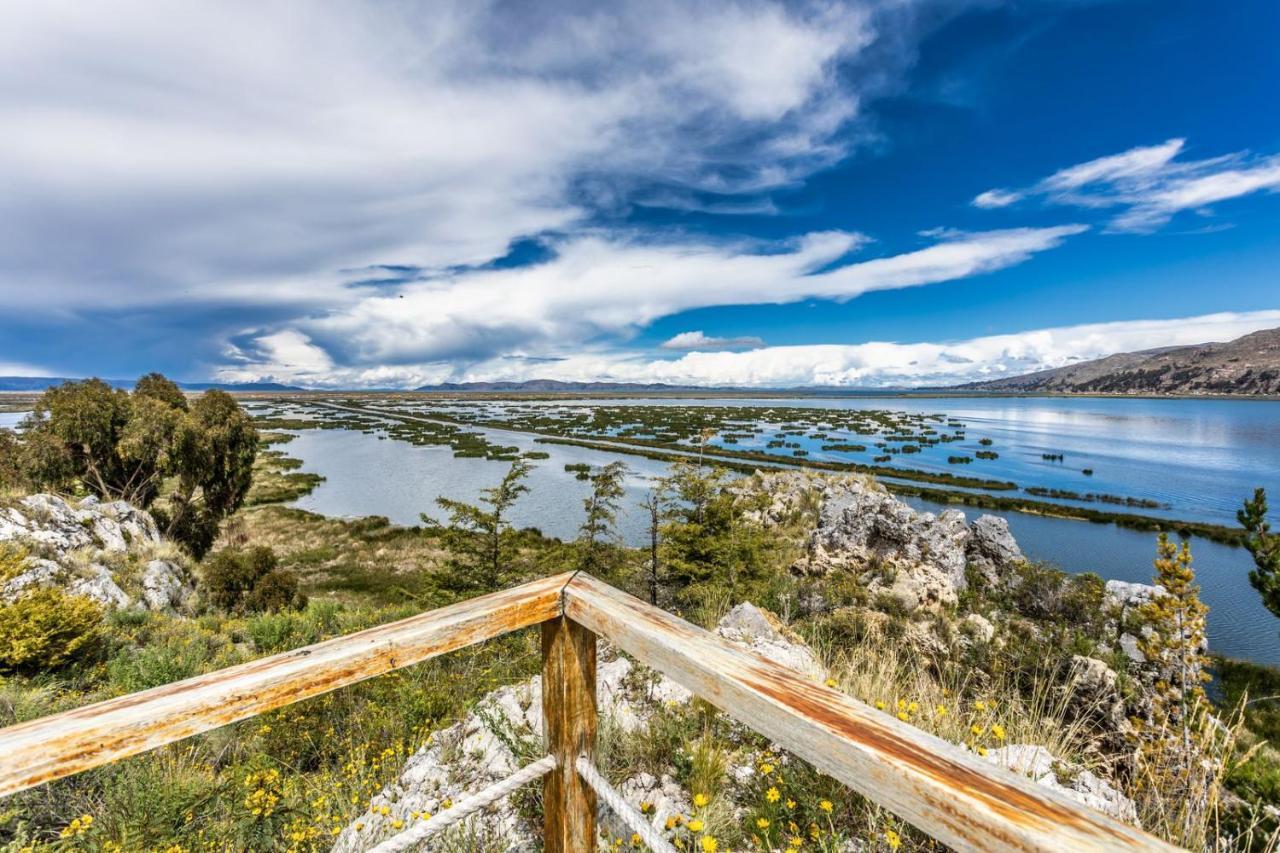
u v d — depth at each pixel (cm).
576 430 8400
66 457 2164
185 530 2419
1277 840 218
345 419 10975
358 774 317
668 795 240
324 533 2802
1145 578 2083
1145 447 6156
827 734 81
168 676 648
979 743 273
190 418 2433
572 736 135
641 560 1409
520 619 125
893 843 183
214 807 302
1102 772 316
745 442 6569
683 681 103
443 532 1309
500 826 231
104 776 312
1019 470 4534
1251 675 1259
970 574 1258
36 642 632
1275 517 2888
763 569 1181
